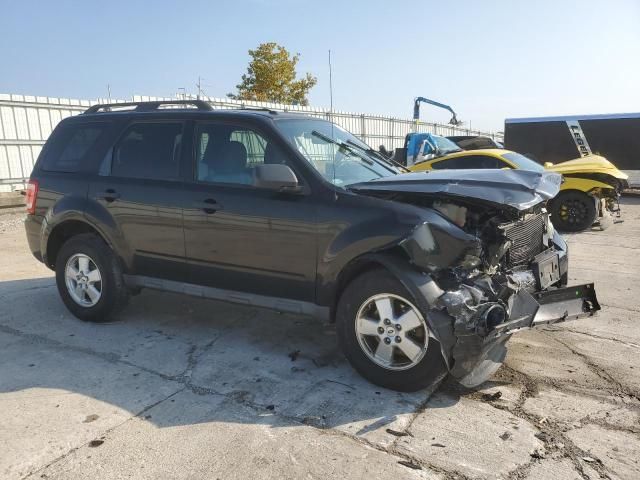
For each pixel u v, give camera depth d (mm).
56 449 2947
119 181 4730
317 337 4637
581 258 7887
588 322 5039
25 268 7293
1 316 5191
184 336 4664
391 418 3287
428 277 3430
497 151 10305
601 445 3004
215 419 3270
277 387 3697
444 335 3336
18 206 13352
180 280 4551
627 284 6387
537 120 17703
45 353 4293
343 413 3344
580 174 10047
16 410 3373
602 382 3783
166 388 3682
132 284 4812
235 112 4414
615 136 16750
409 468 2789
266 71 30219
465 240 3402
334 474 2738
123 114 4953
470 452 2932
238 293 4258
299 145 4148
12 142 14141
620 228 10664
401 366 3562
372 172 4488
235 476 2719
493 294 3529
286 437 3074
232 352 4312
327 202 3773
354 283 3680
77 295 5051
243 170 4207
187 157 4469
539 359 4180
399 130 28766
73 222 5000
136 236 4641
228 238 4160
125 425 3201
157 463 2824
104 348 4398
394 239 3445
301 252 3861
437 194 3559
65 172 5094
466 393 3627
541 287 4160
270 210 3953
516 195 3568
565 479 2699
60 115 15188
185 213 4336
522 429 3170
